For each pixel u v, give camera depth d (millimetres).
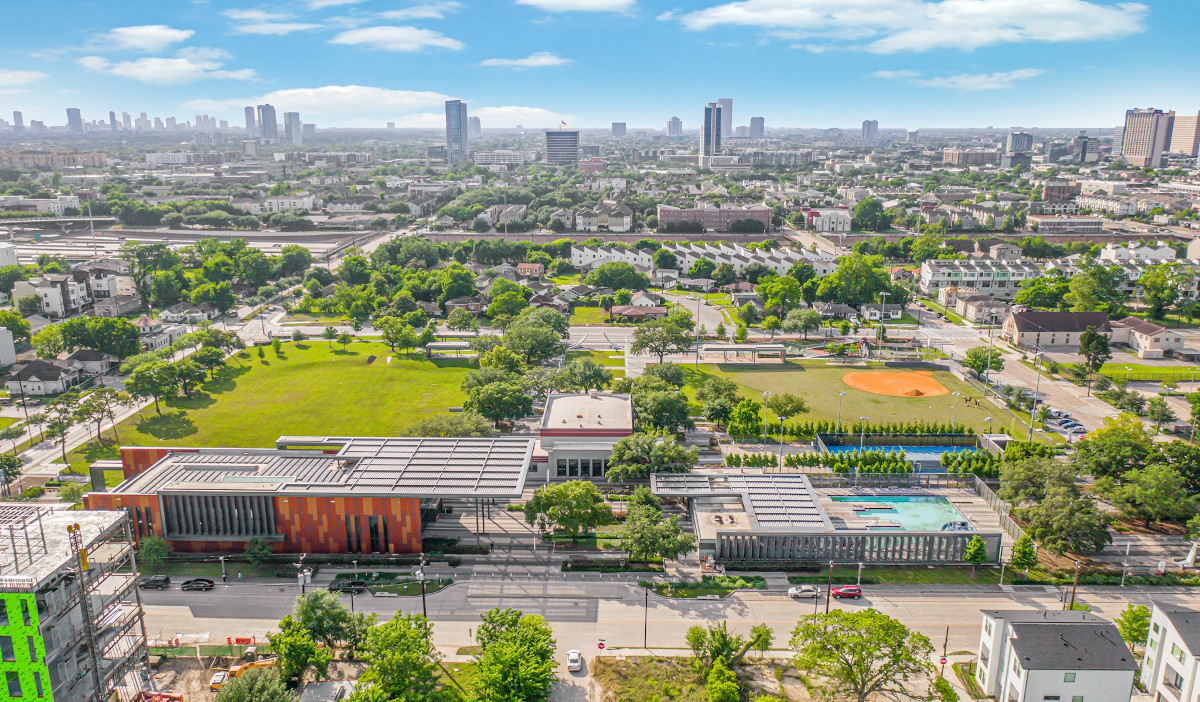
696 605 123000
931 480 170250
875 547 136000
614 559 135625
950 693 94875
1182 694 97125
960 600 125188
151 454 151625
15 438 177625
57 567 84500
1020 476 151125
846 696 100875
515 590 126750
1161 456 157625
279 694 91188
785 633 115500
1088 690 96000
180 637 111812
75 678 89250
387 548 137500
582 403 186500
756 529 136125
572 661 106750
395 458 149125
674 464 159500
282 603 122938
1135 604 123375
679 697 100438
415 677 96938
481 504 147250
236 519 136500
